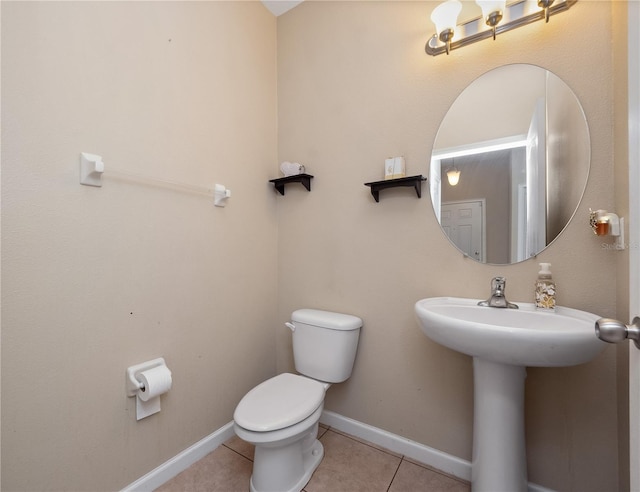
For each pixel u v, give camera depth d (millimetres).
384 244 1549
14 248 929
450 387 1388
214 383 1558
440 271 1403
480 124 1314
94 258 1108
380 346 1565
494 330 871
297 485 1264
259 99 1839
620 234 971
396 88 1515
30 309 961
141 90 1252
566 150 1143
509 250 1252
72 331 1052
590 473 1113
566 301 1144
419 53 1455
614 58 1052
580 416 1129
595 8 1095
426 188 1436
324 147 1750
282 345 1926
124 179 1194
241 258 1715
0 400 909
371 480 1333
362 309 1617
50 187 1000
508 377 1060
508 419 1063
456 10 1250
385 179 1494
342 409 1699
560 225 1154
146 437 1267
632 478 584
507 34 1253
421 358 1454
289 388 1377
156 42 1309
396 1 1520
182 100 1413
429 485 1306
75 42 1057
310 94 1809
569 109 1137
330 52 1729
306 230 1823
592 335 816
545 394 1186
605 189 1072
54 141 1007
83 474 1078
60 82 1020
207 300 1524
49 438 1002
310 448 1461
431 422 1434
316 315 1624
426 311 1074
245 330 1736
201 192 1494
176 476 1358
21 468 945
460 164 1356
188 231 1438
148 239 1278
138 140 1240
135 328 1231
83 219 1079
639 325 532
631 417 591
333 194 1715
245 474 1380
